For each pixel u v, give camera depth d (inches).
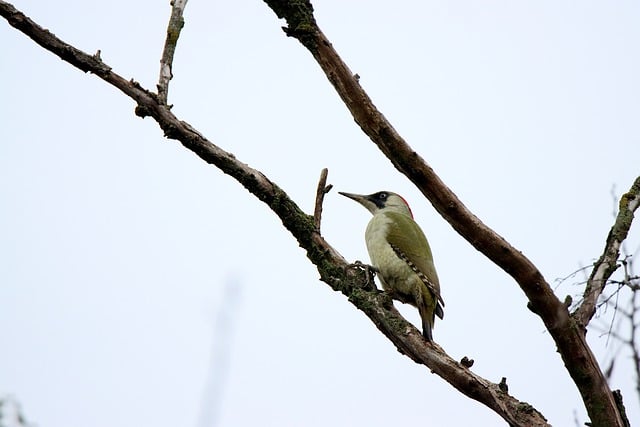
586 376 346.6
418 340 409.1
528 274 351.3
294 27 385.7
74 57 387.2
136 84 398.3
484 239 359.9
